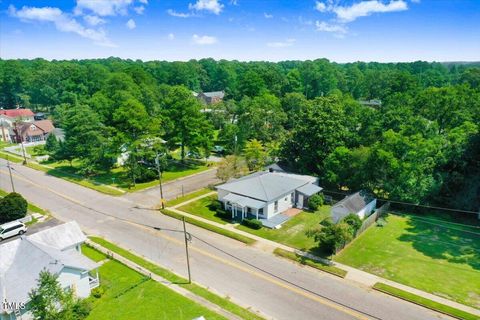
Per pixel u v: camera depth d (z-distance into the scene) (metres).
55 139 64.88
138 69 111.25
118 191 45.78
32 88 112.62
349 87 127.06
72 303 19.41
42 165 60.31
